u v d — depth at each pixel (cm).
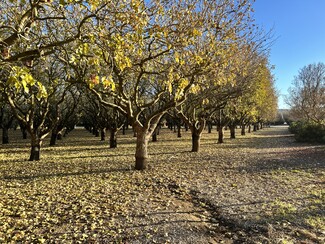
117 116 2206
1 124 2662
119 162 1390
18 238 507
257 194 788
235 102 2072
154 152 1792
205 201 737
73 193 806
